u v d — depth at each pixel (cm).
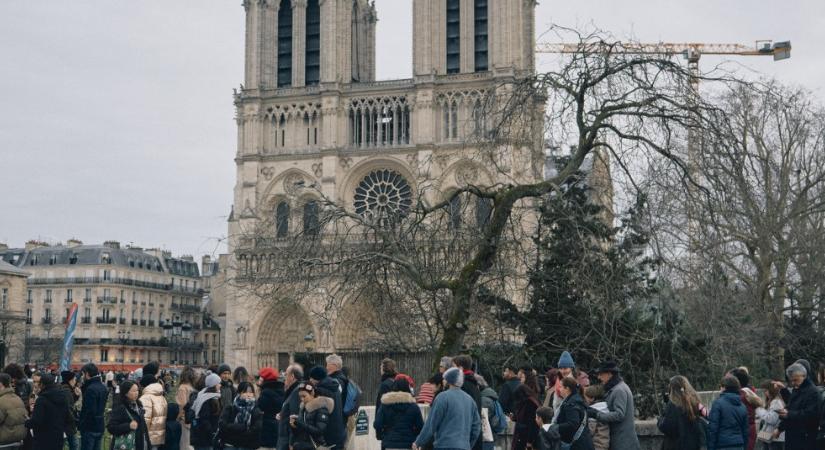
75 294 19075
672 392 2716
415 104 13700
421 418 2739
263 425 2986
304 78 14425
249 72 14388
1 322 15512
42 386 3145
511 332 4631
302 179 14125
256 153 14225
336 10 14212
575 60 3862
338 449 2748
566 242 4222
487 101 4284
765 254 6600
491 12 13712
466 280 4059
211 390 3173
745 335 5934
